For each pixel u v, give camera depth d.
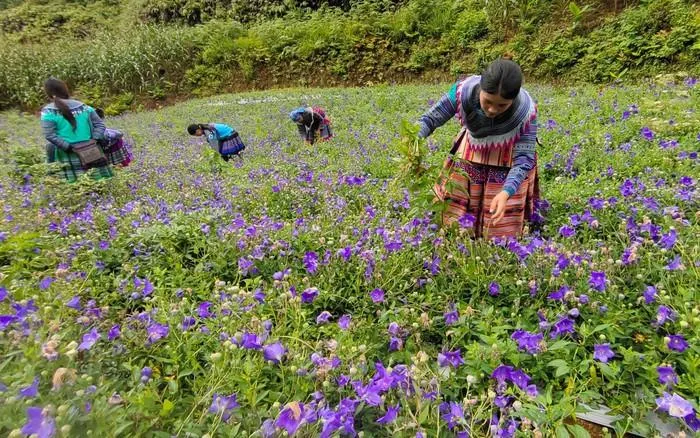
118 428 1.40
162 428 1.59
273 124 9.13
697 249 2.53
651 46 9.46
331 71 14.26
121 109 15.89
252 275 2.86
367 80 13.73
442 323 2.38
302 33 15.16
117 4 23.17
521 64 11.13
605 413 1.92
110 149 6.08
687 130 5.23
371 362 2.05
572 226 3.13
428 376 1.81
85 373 1.73
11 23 21.98
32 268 3.00
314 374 1.78
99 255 3.11
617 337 2.17
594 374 1.95
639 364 1.96
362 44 13.94
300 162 5.72
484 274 2.65
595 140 5.16
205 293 2.65
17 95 16.61
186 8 19.69
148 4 20.86
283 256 2.96
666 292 2.37
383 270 2.66
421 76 12.98
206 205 4.21
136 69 16.12
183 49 16.48
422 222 3.10
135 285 2.62
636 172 4.36
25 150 6.25
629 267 2.54
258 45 15.48
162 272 2.75
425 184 3.00
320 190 4.40
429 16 13.44
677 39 9.18
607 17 10.62
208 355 2.00
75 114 5.34
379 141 6.50
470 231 3.12
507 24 11.85
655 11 9.79
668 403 1.58
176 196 4.63
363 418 1.70
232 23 16.77
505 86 2.51
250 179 5.07
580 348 2.11
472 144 3.19
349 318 2.21
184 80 16.33
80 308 2.25
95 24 21.72
